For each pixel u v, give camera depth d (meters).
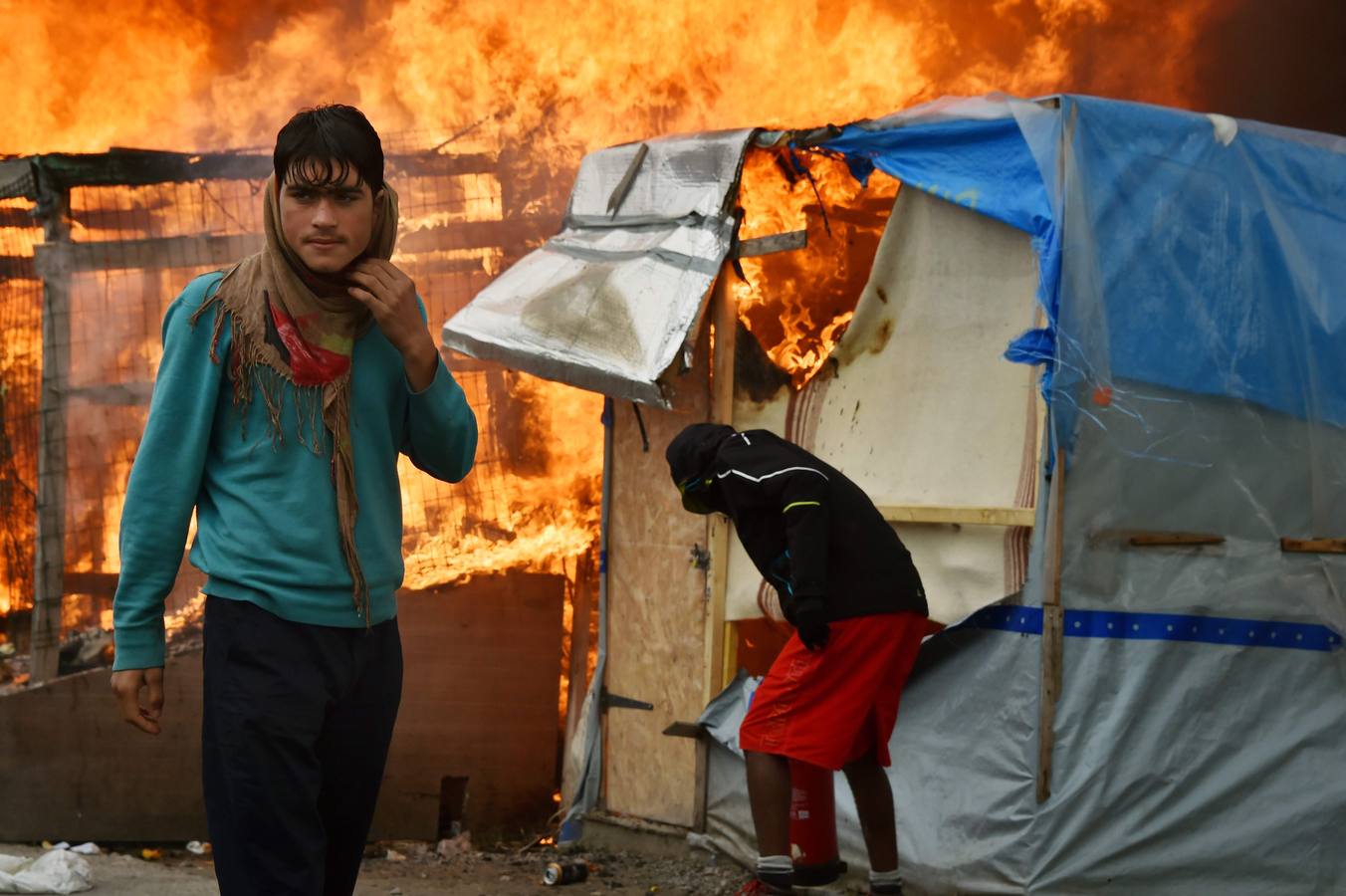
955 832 4.35
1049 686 4.18
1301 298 4.38
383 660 2.57
